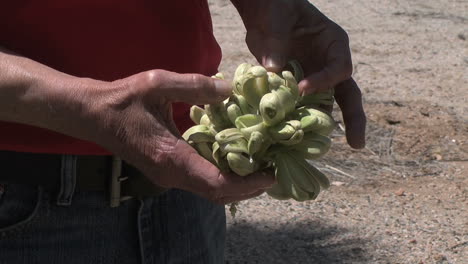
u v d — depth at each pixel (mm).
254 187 1014
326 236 2193
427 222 2256
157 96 976
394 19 4426
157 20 1101
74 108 977
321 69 1157
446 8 4664
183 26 1130
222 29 4117
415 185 2467
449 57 3770
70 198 1074
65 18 1047
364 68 3557
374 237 2184
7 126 1043
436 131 2846
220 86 992
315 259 2078
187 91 976
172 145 987
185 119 1170
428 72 3531
